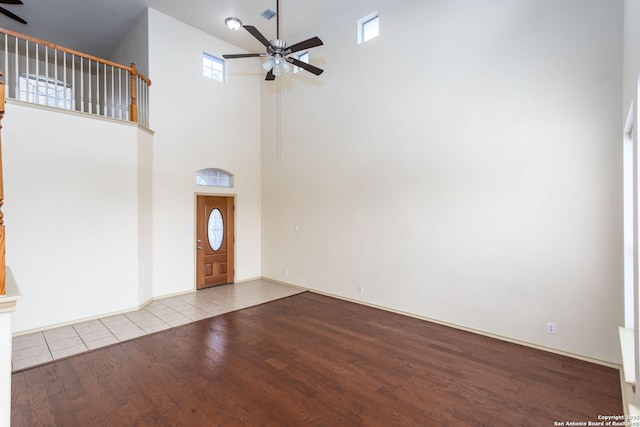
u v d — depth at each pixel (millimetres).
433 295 4289
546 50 3398
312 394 2670
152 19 5223
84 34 6004
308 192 5879
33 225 3848
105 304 4445
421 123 4348
